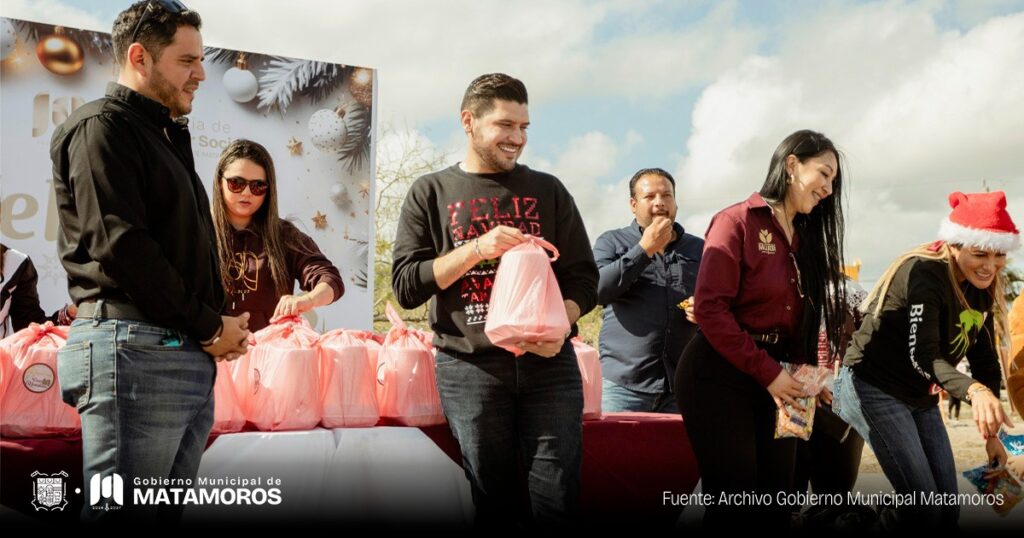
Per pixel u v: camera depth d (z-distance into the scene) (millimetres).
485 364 2604
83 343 2131
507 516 2631
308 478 2697
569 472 2578
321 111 4895
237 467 2645
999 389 3201
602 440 3037
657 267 4168
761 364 2629
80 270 2162
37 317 4047
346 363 2822
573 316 2709
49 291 4352
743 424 2707
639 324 4109
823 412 3654
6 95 4293
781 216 2832
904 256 3027
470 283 2658
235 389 2789
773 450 2764
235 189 3492
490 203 2695
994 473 3098
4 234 4266
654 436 3107
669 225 4004
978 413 2750
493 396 2590
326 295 3449
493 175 2730
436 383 2795
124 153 2115
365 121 5004
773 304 2768
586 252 2842
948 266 2979
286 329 2965
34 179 4336
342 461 2738
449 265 2557
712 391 2719
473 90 2717
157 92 2270
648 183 4273
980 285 2994
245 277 3549
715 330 2668
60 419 2561
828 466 3801
